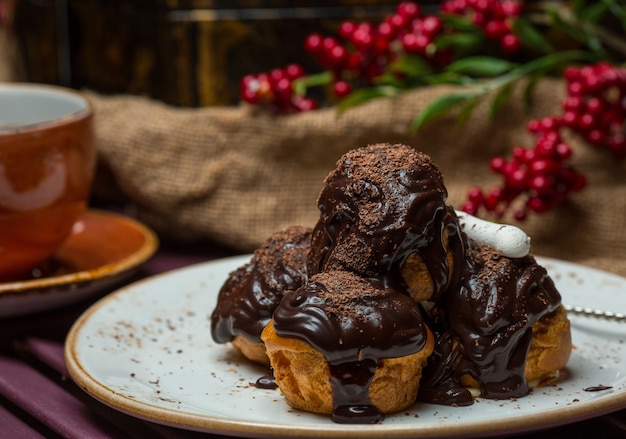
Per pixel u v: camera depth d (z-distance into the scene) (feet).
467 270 1.39
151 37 2.06
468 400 1.36
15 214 1.71
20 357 1.67
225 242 2.04
